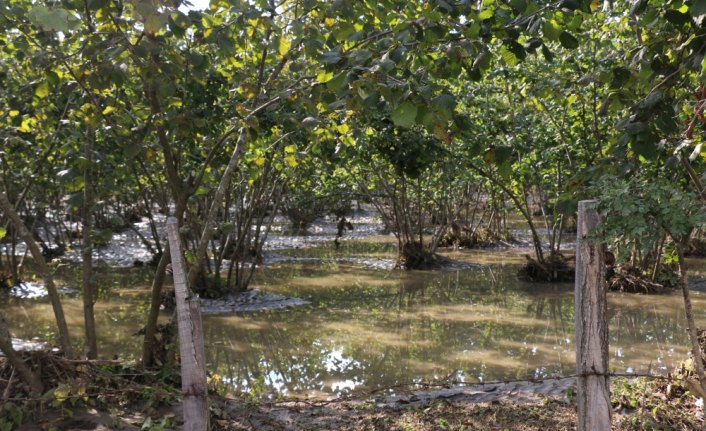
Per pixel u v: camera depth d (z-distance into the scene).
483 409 6.78
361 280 18.61
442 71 4.66
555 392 7.33
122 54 6.43
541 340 11.62
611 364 9.78
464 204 25.89
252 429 6.51
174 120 6.90
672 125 4.39
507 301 15.51
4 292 16.16
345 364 10.11
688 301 4.81
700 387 4.99
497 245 26.19
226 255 21.97
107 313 13.91
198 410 4.09
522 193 19.53
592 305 4.30
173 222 4.09
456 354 10.65
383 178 21.75
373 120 12.31
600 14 11.38
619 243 4.20
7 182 15.10
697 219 3.93
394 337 11.93
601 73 5.20
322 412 7.07
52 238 26.33
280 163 10.04
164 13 4.76
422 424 6.46
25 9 6.40
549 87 10.02
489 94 15.96
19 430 5.54
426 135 13.80
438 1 4.11
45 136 10.22
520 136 16.05
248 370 9.85
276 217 39.88
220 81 9.16
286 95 6.21
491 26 4.63
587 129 15.23
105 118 7.27
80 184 7.12
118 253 23.91
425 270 20.48
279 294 16.09
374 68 3.92
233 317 13.77
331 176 20.22
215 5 6.22
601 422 4.35
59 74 6.87
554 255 18.50
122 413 6.23
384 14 5.99
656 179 4.23
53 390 5.63
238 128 6.90
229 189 16.52
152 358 7.28
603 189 4.22
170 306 14.45
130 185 15.20
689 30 4.48
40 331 12.19
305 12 6.30
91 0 5.73
